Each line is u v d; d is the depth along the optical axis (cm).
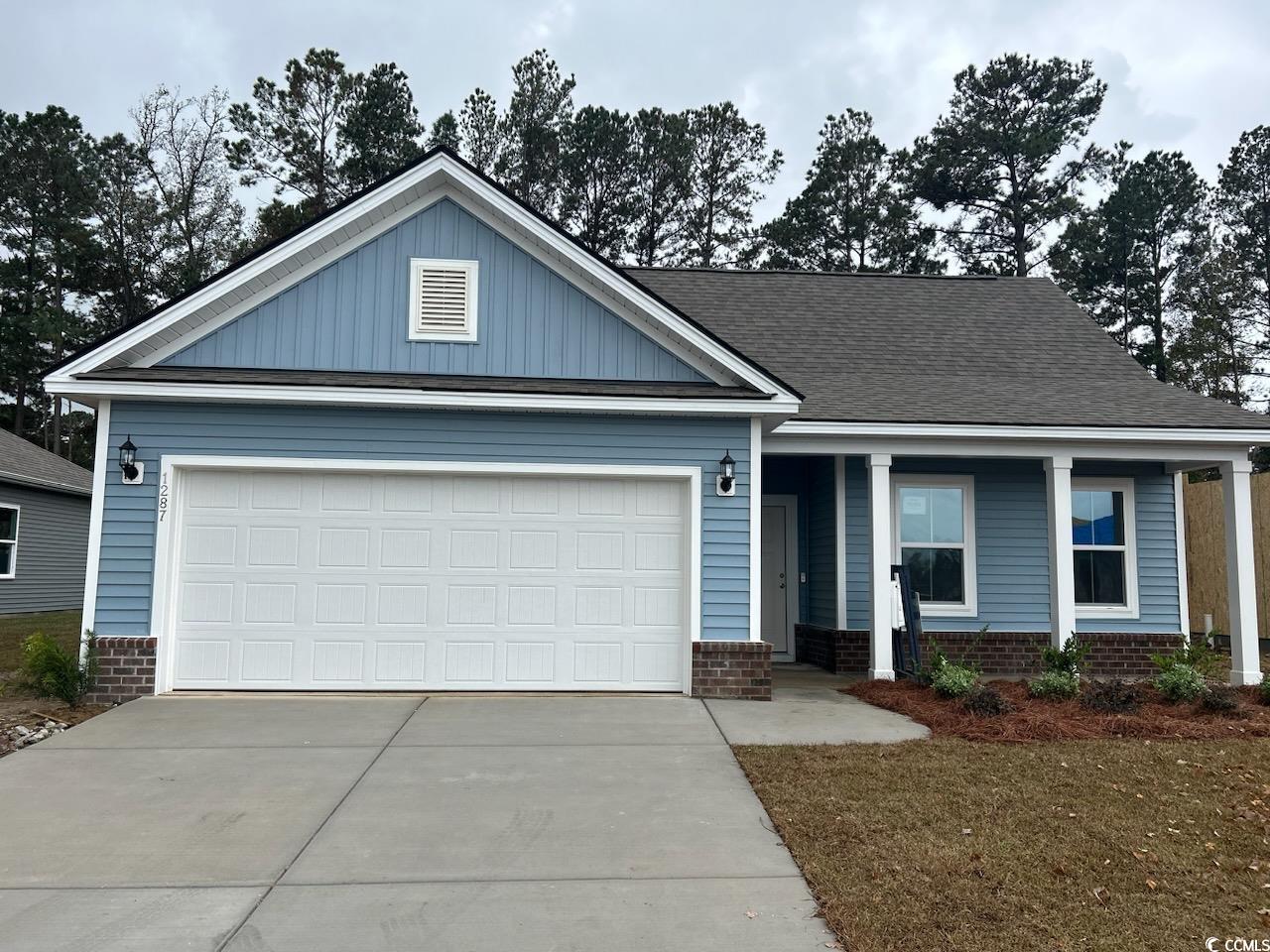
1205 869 481
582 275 976
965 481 1263
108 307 3838
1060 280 3644
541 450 945
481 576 942
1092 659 1251
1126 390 1265
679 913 432
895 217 3547
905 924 416
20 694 923
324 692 918
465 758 694
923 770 662
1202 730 786
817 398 1154
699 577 945
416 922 421
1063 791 609
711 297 1502
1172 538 1285
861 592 1222
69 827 541
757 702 923
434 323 963
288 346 948
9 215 3647
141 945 396
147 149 3688
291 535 927
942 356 1352
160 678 888
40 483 2069
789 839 523
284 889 458
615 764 684
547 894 453
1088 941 402
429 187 968
